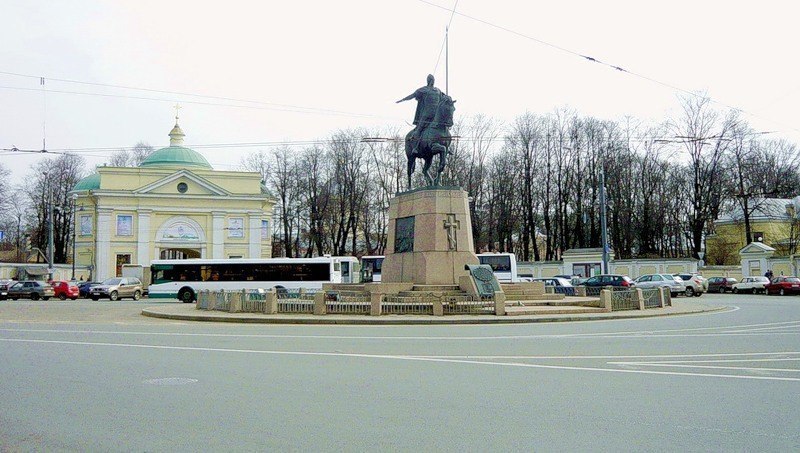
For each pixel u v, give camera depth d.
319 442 6.53
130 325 22.08
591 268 57.88
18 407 8.12
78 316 27.81
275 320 23.25
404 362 11.98
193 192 70.75
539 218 71.56
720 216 74.88
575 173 69.12
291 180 77.12
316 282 46.31
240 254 71.62
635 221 68.75
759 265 61.31
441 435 6.77
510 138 69.31
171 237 69.75
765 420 7.37
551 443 6.46
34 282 49.75
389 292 26.19
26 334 17.91
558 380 9.99
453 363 11.86
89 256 69.56
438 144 27.69
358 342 15.69
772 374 10.55
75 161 86.31
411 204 27.69
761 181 67.31
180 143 78.94
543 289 30.80
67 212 81.62
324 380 10.00
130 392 9.05
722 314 27.45
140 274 64.50
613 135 68.50
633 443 6.45
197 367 11.34
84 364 11.70
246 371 10.88
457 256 26.66
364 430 6.99
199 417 7.59
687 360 12.31
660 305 30.11
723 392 8.99
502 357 12.73
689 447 6.31
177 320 25.16
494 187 68.88
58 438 6.72
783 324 21.73
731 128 61.06
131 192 68.62
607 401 8.41
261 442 6.54
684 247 77.31
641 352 13.60
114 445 6.46
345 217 73.88
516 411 7.86
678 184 68.50
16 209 83.38
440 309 23.72
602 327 20.53
